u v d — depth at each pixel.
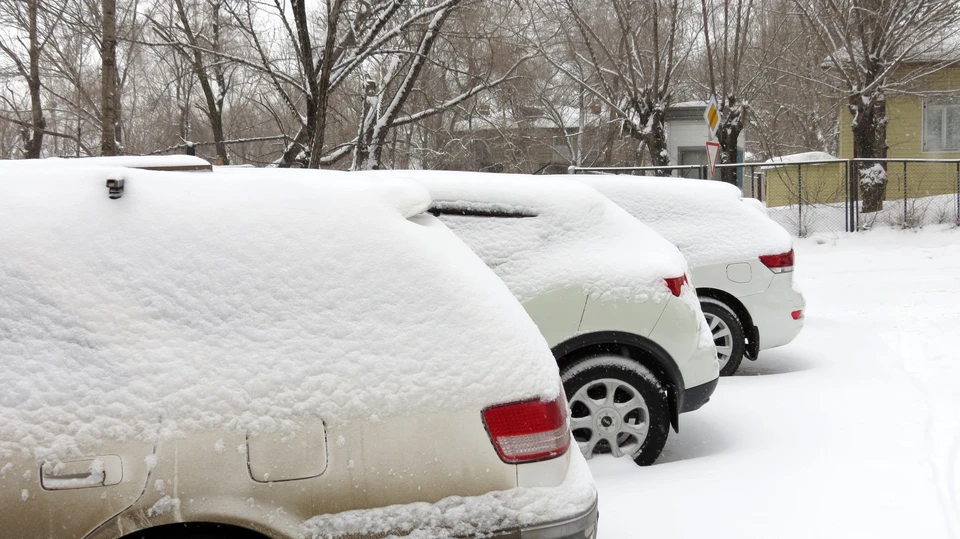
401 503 2.59
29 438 2.45
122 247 2.69
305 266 2.76
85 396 2.50
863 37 20.20
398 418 2.61
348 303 2.72
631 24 21.48
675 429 5.04
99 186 2.79
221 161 17.05
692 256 7.28
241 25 15.58
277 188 2.91
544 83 29.53
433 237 2.99
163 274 2.68
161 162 3.44
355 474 2.57
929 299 10.77
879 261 15.23
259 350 2.62
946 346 7.71
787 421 5.64
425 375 2.66
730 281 7.28
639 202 7.41
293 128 24.28
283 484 2.53
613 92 24.22
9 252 2.64
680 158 32.44
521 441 2.68
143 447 2.48
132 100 24.61
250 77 20.44
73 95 17.75
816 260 15.91
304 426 2.56
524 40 19.69
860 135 20.61
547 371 2.81
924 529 3.79
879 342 8.16
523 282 4.94
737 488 4.34
